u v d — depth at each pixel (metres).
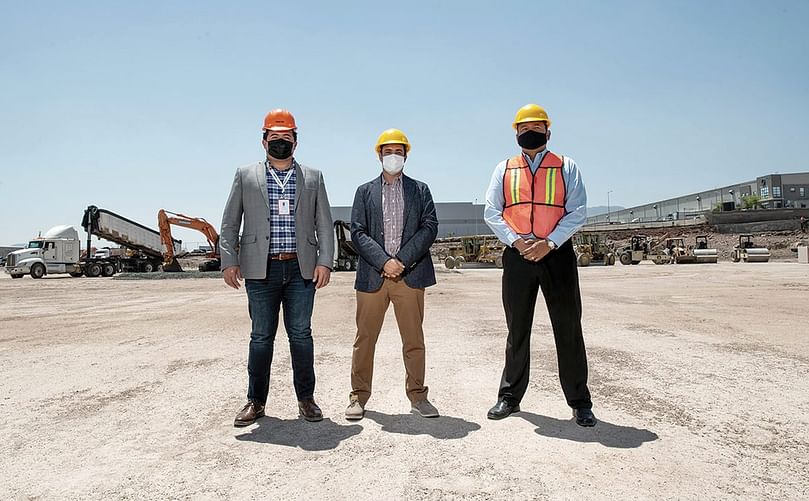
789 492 2.64
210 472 2.97
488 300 13.50
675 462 3.02
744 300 12.29
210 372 5.60
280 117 3.93
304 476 2.89
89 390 4.94
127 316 11.29
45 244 33.78
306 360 3.94
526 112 3.81
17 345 7.64
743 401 4.24
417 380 4.03
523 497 2.60
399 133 4.07
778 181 79.56
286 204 3.95
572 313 3.72
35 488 2.80
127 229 36.97
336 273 31.19
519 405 4.20
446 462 3.05
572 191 3.81
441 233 88.75
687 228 60.22
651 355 6.11
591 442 3.35
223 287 21.17
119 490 2.76
